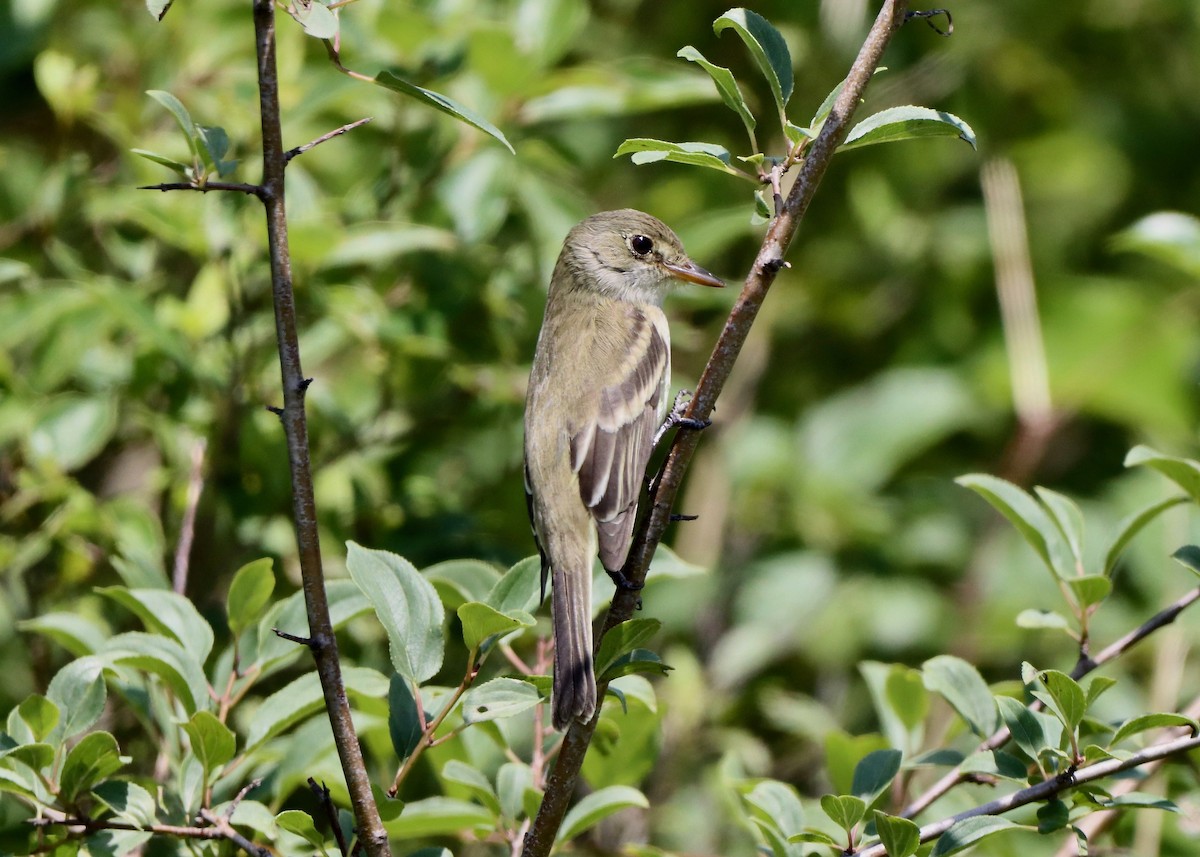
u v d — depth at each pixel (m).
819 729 11.98
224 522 11.72
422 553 11.04
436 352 11.27
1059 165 15.95
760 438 14.64
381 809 6.42
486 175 11.25
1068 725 6.61
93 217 11.61
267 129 5.80
